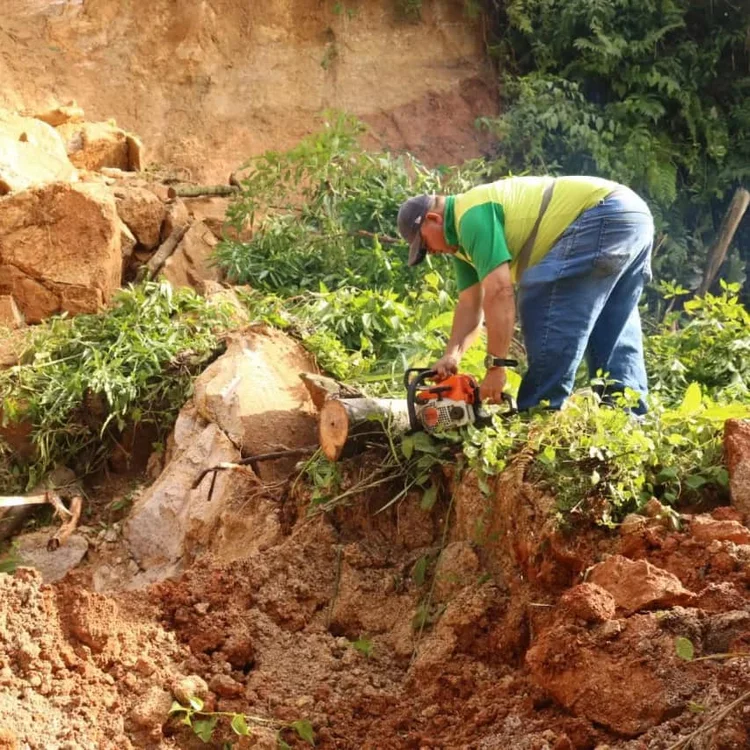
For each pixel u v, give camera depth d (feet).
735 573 14.57
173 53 37.96
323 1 39.11
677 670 13.21
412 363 22.11
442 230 18.66
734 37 38.50
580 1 37.17
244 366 22.16
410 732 14.60
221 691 15.11
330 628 16.85
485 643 15.64
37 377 24.21
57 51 37.40
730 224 34.86
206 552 19.65
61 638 15.05
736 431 16.57
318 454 19.21
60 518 23.08
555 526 15.70
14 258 27.43
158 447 23.53
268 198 31.37
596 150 36.04
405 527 17.88
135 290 25.57
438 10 39.78
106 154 34.42
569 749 13.12
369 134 37.83
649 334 32.19
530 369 18.48
